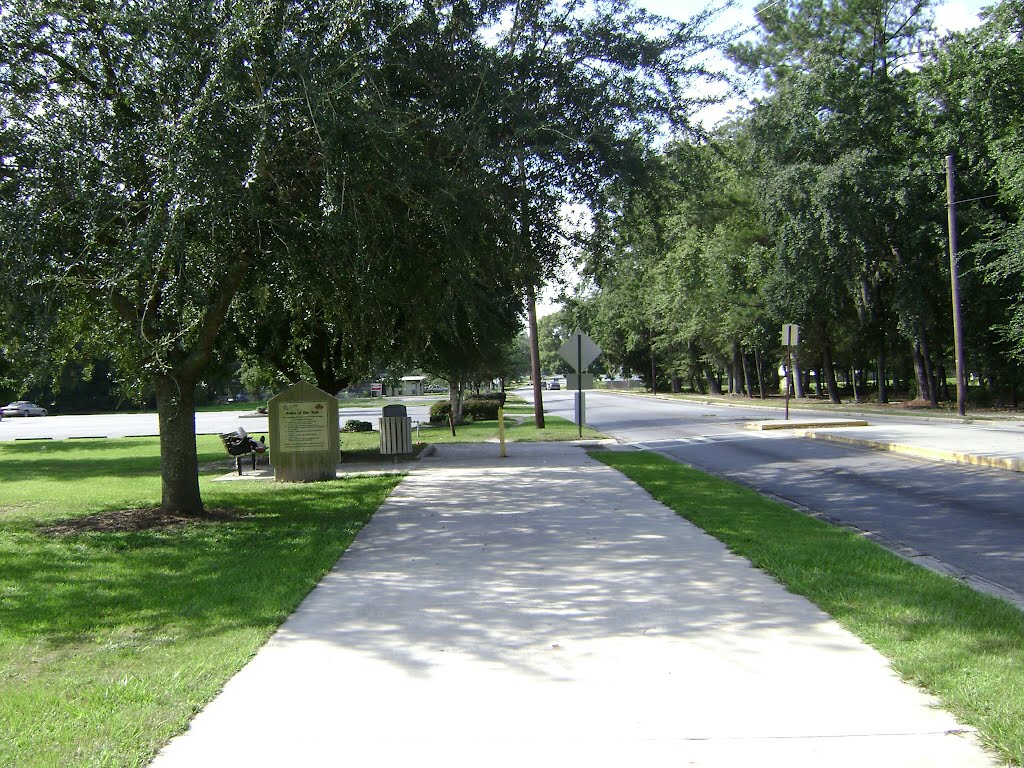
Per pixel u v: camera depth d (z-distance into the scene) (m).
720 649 5.27
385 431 19.36
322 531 9.84
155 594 6.96
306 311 14.93
